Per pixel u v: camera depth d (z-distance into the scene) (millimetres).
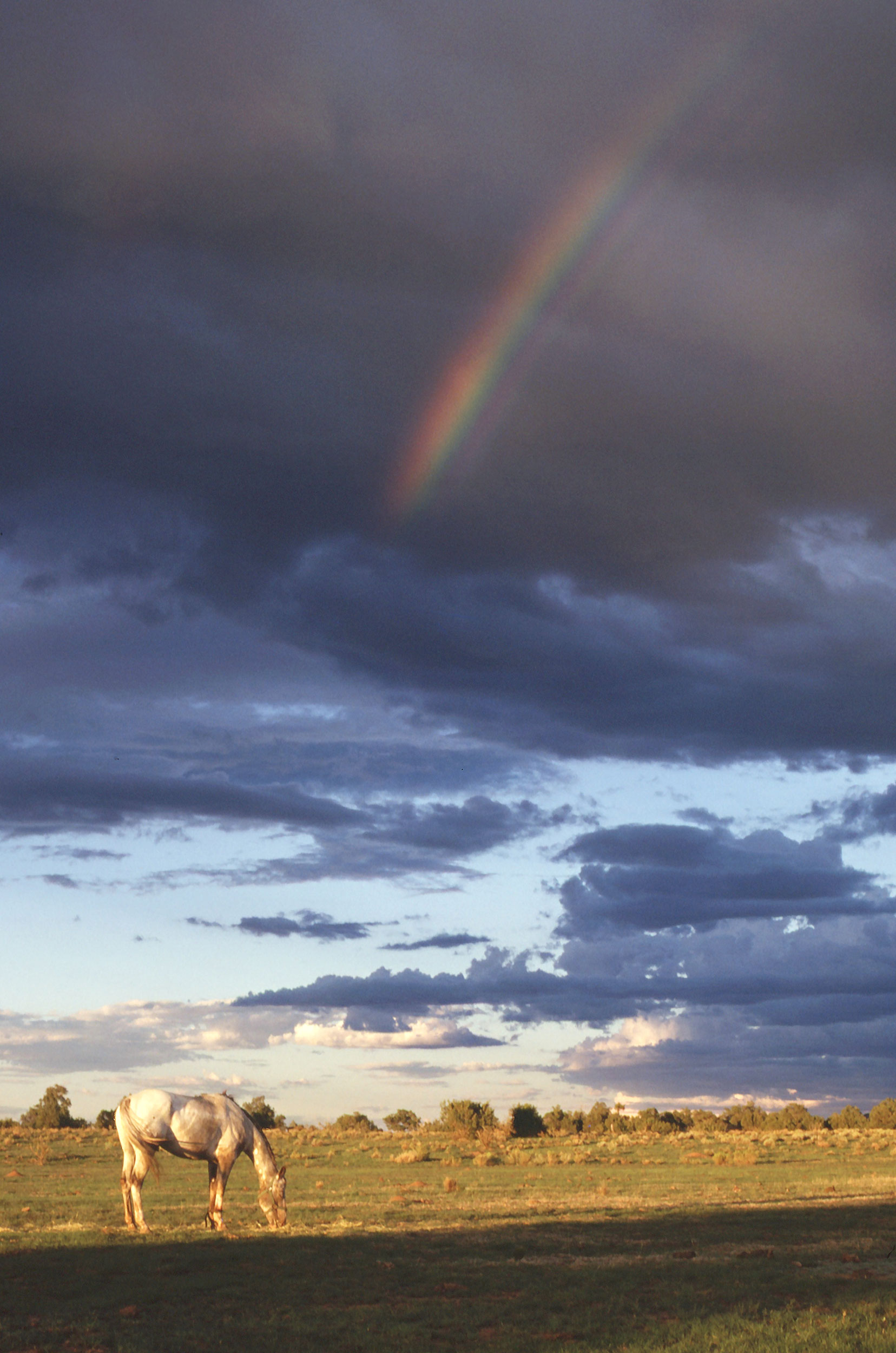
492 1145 87125
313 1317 17547
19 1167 60469
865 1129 119312
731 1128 137875
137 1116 27266
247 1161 64562
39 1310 17750
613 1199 39000
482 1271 21969
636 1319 17500
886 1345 14898
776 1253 24828
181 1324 16844
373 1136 108625
